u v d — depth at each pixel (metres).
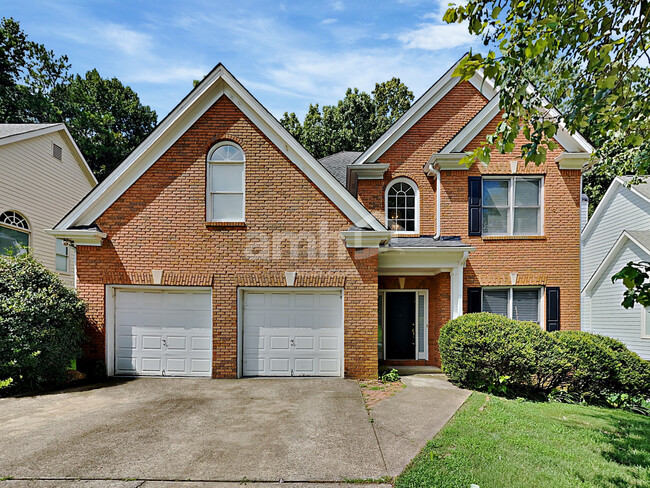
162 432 5.85
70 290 9.26
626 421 6.86
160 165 9.58
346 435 5.73
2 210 13.49
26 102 24.38
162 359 9.56
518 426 6.19
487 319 8.98
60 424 6.18
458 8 3.86
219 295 9.46
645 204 13.74
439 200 11.27
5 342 7.71
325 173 9.58
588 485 4.33
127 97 38.28
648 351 11.44
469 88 12.07
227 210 9.70
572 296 11.00
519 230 11.29
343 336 9.52
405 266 10.55
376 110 30.41
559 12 3.66
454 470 4.59
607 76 3.54
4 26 25.00
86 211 9.40
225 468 4.70
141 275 9.42
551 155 11.16
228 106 9.70
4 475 4.52
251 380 9.21
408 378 9.70
